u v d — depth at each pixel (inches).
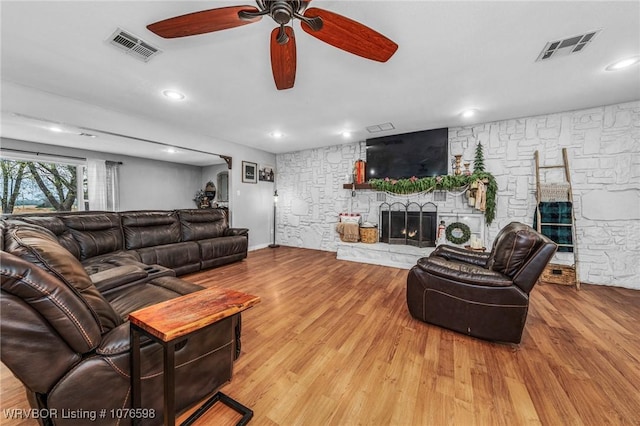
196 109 122.0
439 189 152.3
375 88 99.0
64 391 35.3
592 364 62.5
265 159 221.9
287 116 131.5
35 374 33.2
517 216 136.1
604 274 119.3
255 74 88.2
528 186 133.3
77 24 63.3
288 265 159.0
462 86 97.2
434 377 58.4
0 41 70.1
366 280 129.0
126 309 58.1
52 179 178.2
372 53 56.2
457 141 151.8
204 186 278.2
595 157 119.5
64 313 33.8
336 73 87.2
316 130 158.1
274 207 228.5
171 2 56.5
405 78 90.6
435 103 113.8
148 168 229.9
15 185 164.9
